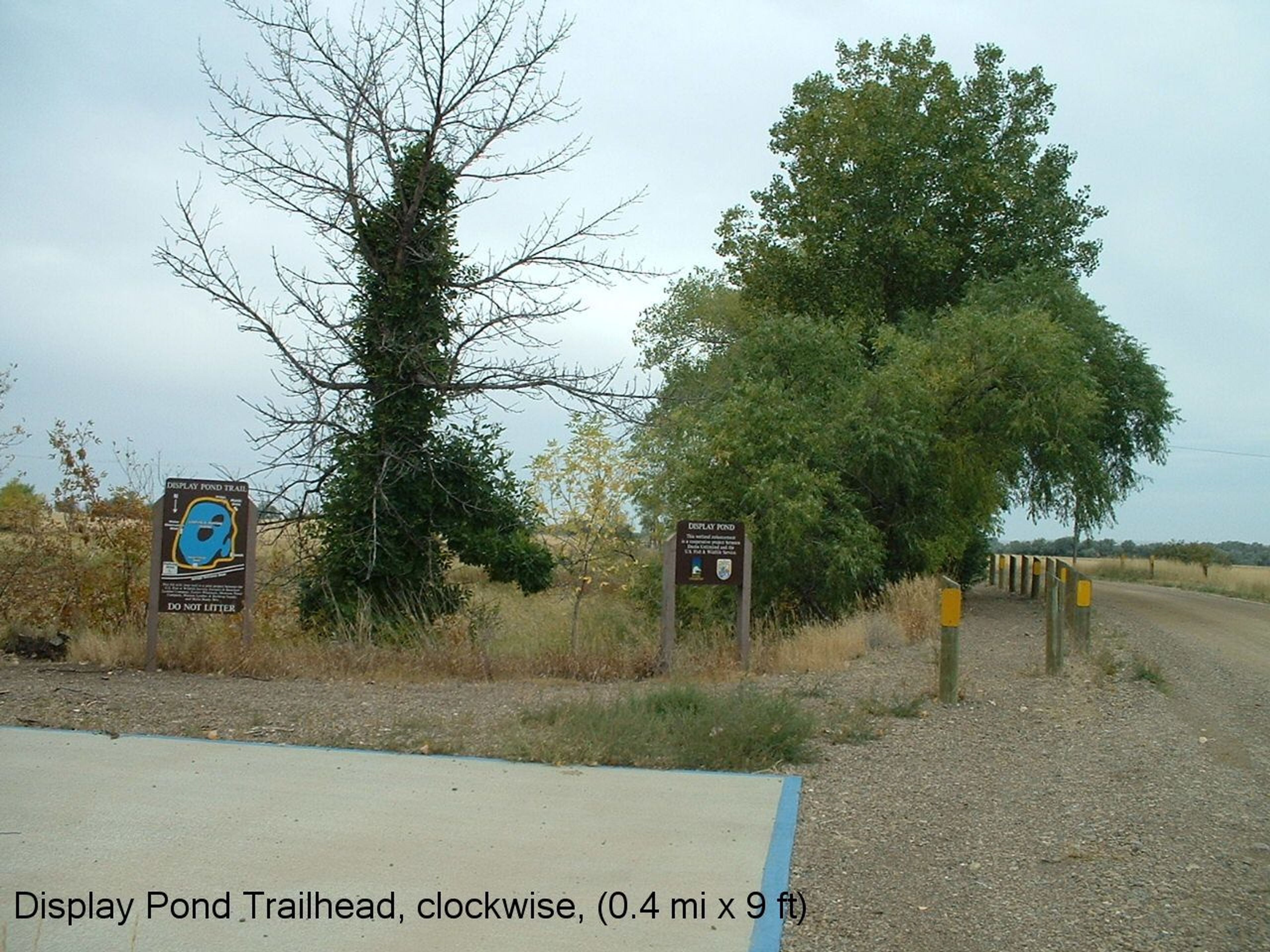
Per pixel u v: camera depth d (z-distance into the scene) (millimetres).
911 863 6430
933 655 14695
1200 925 5578
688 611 19922
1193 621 24156
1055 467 28219
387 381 18047
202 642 12961
